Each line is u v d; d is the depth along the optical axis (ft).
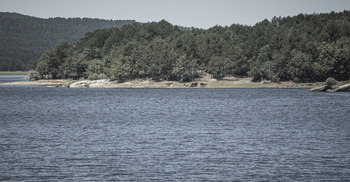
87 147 208.64
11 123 307.17
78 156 188.85
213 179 155.02
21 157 186.60
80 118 342.23
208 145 213.25
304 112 380.99
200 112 391.45
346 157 185.68
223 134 248.93
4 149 203.92
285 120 319.06
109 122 312.71
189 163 176.45
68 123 306.35
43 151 199.21
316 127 277.23
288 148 204.95
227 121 315.58
